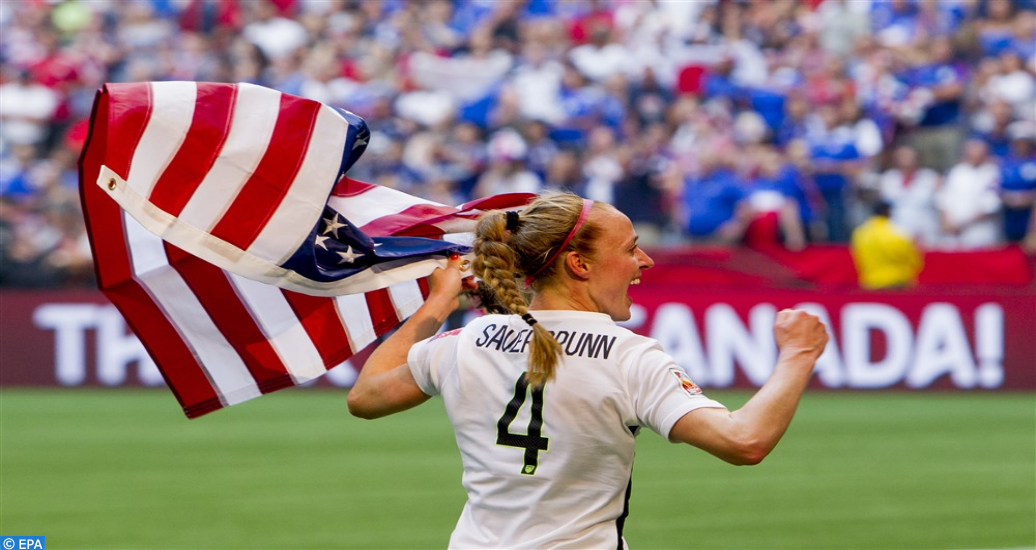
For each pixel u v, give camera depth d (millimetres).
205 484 21297
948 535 17000
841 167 41469
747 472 22188
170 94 8039
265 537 17109
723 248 36219
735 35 47188
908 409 31500
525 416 7316
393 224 8727
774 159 39969
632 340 7344
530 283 7789
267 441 26406
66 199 41188
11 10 51406
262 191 8164
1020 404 32344
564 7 49125
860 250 35938
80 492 20594
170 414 31141
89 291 36969
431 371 7855
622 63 46594
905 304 34750
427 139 43500
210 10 50688
